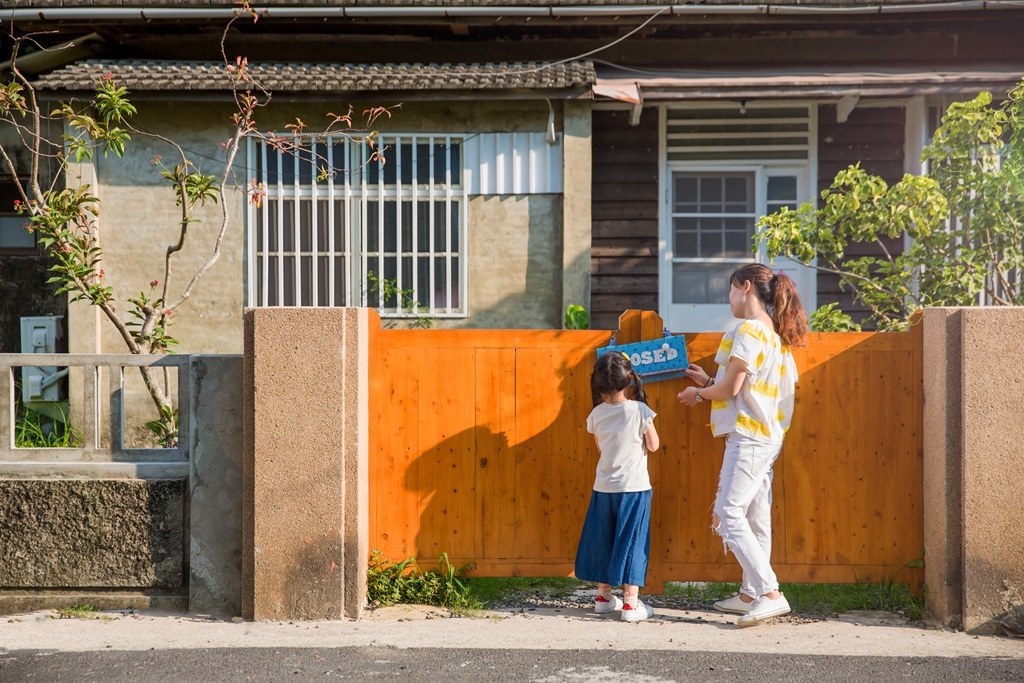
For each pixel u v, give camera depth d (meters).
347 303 8.77
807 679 3.88
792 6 8.94
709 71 9.27
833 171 9.45
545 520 5.08
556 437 5.08
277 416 4.64
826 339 5.00
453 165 8.77
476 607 4.90
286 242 8.75
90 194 8.54
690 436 5.06
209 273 8.67
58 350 8.97
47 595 4.82
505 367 5.09
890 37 9.85
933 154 6.85
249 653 4.18
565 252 8.59
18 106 6.98
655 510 5.07
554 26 9.72
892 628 4.63
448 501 5.09
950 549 4.61
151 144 8.62
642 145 9.55
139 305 6.75
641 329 5.06
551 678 3.89
